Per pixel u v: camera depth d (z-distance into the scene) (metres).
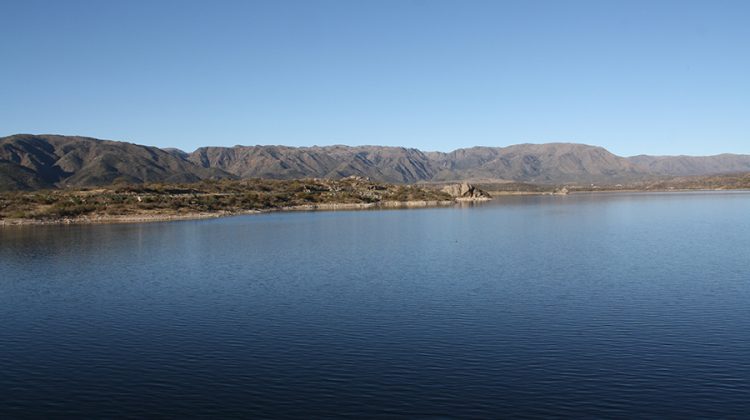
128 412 23.70
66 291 47.44
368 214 162.50
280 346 31.59
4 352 31.34
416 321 36.22
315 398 24.67
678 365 27.92
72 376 27.67
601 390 25.08
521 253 68.56
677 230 98.44
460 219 136.38
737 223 113.12
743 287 45.62
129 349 31.55
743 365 27.80
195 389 25.84
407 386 25.77
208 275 54.56
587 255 65.94
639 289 45.25
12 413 23.73
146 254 70.75
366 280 50.78
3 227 116.75
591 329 33.97
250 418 22.91
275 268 58.50
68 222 129.12
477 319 36.53
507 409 23.36
